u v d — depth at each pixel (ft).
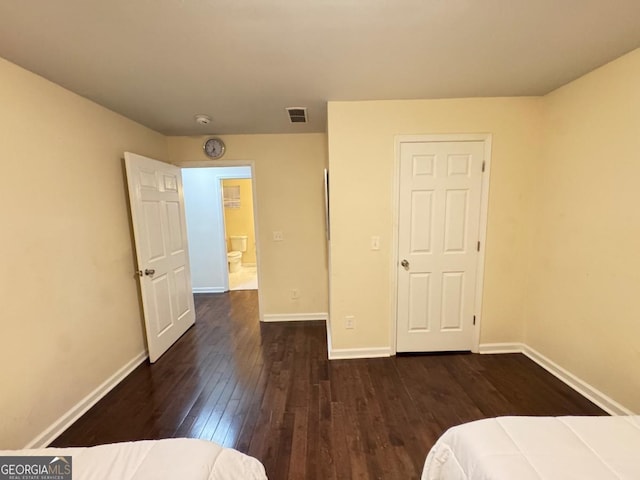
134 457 3.33
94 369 6.98
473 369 7.97
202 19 4.23
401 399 6.81
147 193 8.70
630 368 5.74
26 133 5.48
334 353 8.77
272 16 4.20
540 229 7.97
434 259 8.48
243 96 7.20
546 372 7.74
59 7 3.85
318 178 11.19
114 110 7.92
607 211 6.10
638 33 4.84
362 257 8.39
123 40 4.71
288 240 11.53
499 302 8.63
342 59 5.53
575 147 6.82
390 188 8.14
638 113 5.45
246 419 6.27
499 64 5.91
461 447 3.65
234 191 23.21
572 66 6.07
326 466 5.08
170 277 9.91
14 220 5.23
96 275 7.14
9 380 5.10
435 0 3.94
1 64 5.08
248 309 13.57
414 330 8.79
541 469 3.07
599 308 6.32
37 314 5.61
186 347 9.77
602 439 3.46
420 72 6.19
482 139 7.98
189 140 10.98
